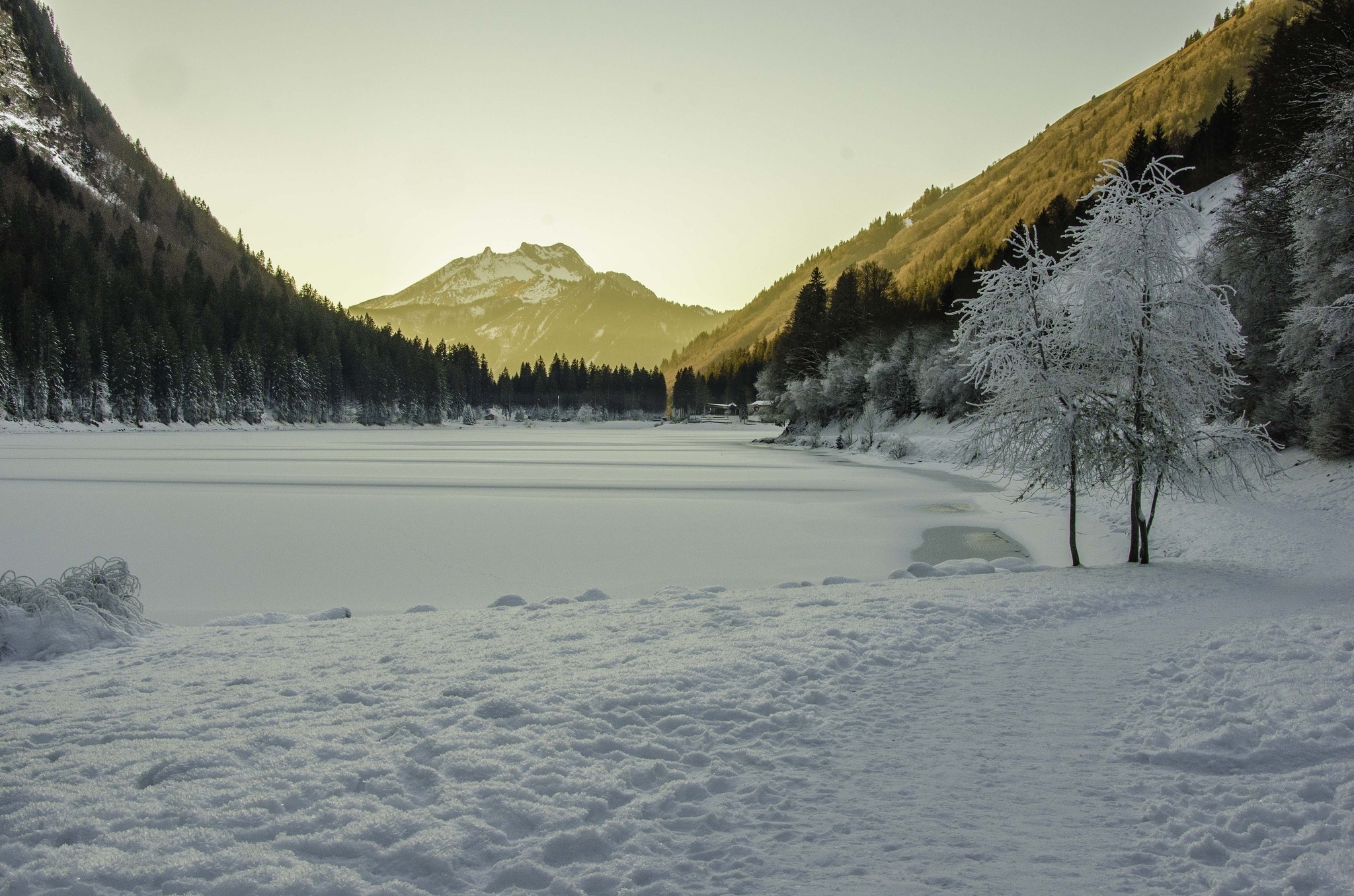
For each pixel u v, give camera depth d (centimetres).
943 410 6538
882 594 1143
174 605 1638
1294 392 2450
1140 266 1537
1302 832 411
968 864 387
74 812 436
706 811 447
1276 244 2870
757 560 2075
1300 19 4469
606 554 2173
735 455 7331
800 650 782
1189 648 800
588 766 500
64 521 2745
